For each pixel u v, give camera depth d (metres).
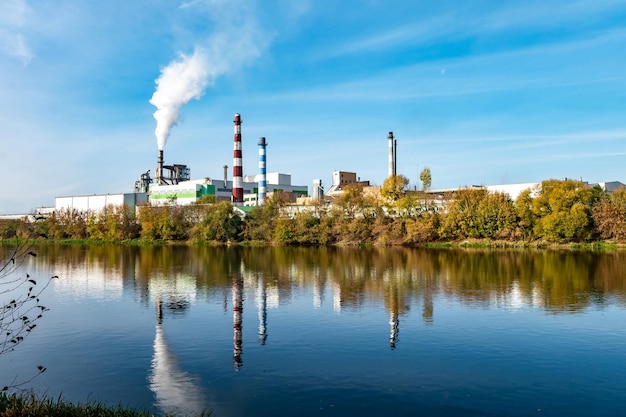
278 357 25.20
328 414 18.31
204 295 43.69
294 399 19.73
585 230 91.56
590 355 25.17
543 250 87.38
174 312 36.50
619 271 56.38
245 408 18.92
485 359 24.64
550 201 92.81
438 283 49.47
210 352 26.17
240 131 150.38
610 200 92.62
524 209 96.12
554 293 42.62
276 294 43.88
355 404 19.25
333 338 28.77
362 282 50.78
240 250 98.06
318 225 112.19
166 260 77.25
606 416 18.17
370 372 22.84
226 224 118.44
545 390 20.62
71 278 55.94
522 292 43.34
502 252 84.88
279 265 68.12
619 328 30.39
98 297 43.16
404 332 29.97
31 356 25.69
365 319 33.53
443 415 18.23
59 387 21.34
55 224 144.75
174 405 19.25
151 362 24.58
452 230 101.44
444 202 107.44
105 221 141.00
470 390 20.66
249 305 38.91
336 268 63.72
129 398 20.02
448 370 23.09
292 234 110.62
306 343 27.77
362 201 110.19
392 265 66.56
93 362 24.67
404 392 20.44
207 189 166.25
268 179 192.00
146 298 42.44
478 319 33.16
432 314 34.81
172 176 188.25
